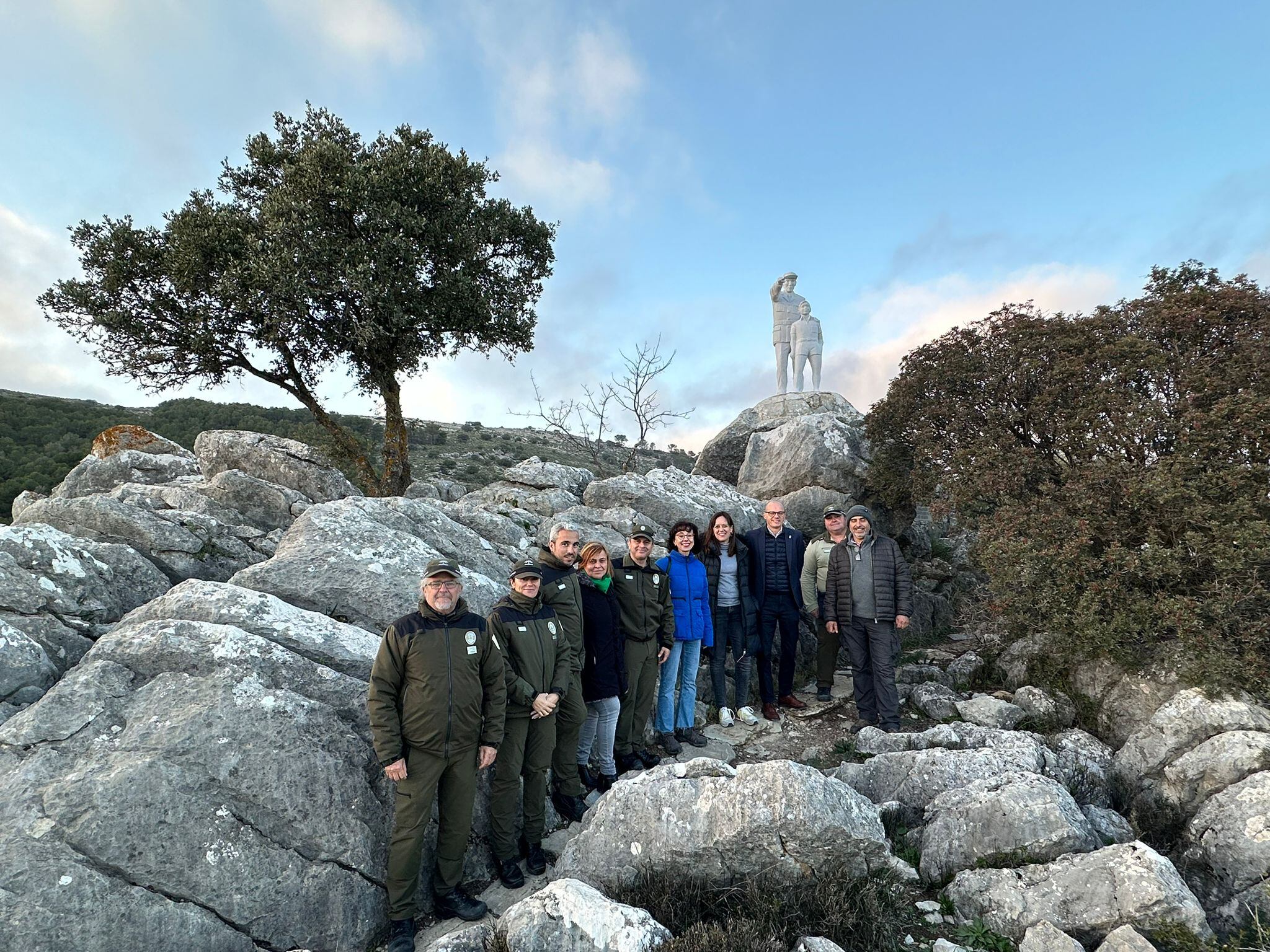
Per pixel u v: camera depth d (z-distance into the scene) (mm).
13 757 3900
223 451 12141
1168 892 3693
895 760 5809
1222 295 7723
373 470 18141
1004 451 9008
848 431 13367
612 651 5816
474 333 18250
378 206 15867
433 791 4172
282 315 15719
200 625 4684
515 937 3701
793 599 8383
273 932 3877
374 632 5762
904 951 3857
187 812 3854
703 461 16203
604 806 4672
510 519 9602
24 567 5520
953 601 12977
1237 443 6758
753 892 4066
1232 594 6285
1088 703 7223
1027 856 4312
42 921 3379
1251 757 4949
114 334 16859
